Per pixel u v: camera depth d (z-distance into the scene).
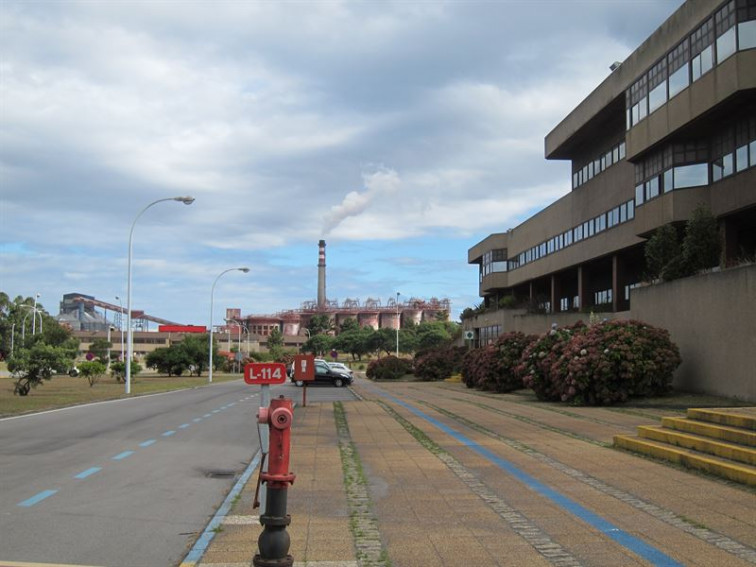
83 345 163.50
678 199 28.45
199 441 15.02
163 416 21.44
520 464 11.05
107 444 14.31
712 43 25.11
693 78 26.33
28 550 6.49
